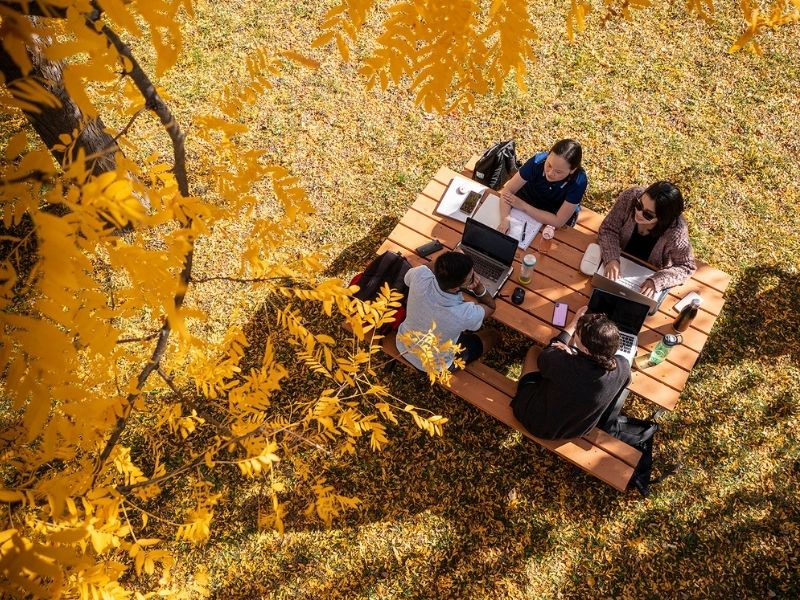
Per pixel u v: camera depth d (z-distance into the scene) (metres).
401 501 4.59
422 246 4.60
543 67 6.58
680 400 4.94
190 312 1.53
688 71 6.59
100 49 1.29
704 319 4.36
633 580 4.33
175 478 4.56
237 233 5.57
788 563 4.34
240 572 4.36
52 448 1.50
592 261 4.52
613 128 6.23
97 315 1.45
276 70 2.03
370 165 6.00
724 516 4.51
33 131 5.61
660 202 4.11
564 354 3.81
